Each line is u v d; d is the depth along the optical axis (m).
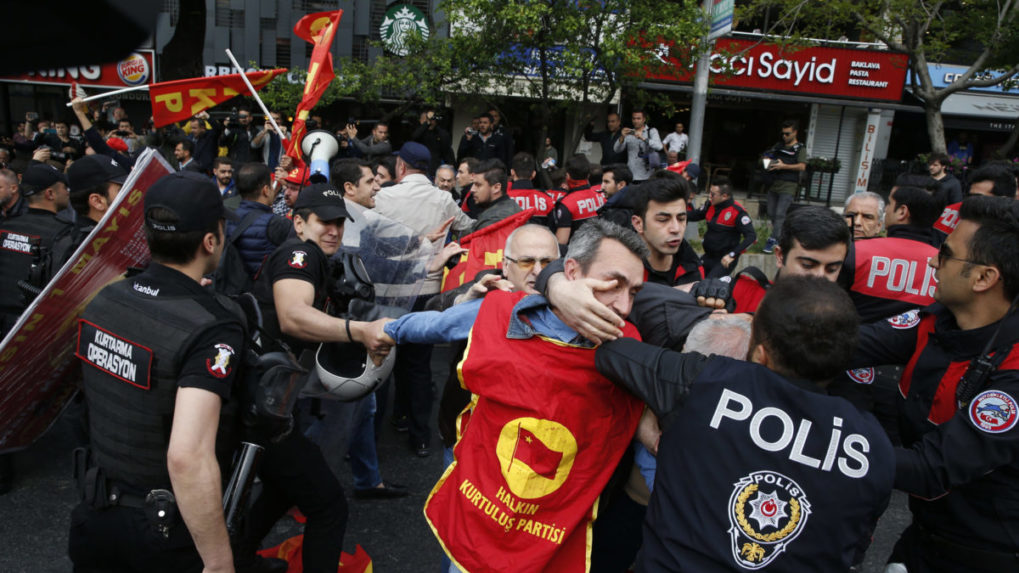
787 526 1.53
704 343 1.97
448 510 2.12
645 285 2.39
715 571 1.55
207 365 1.86
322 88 5.16
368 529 3.48
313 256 2.84
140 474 1.95
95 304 2.04
